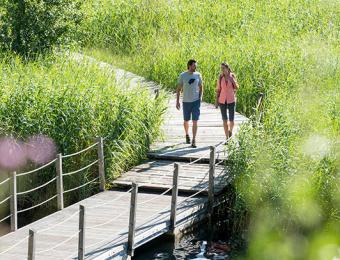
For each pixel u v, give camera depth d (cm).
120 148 3127
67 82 3478
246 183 2658
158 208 2678
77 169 3103
